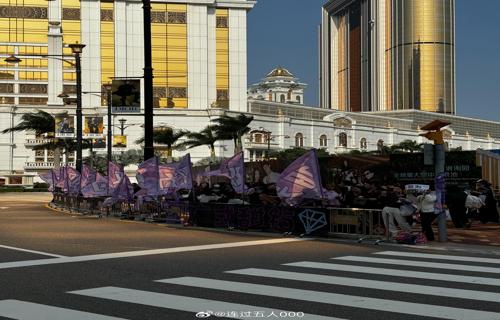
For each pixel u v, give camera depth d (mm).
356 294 7664
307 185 15906
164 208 20719
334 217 15297
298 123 125062
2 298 7488
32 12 118500
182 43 118188
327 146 130500
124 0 115750
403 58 198625
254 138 115500
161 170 21172
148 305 7012
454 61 197875
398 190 15438
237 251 12391
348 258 11312
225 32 121750
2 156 104312
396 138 145875
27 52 118312
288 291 7875
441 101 194375
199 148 109188
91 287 8234
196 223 19000
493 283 8477
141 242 14117
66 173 30750
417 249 12961
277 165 22531
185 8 118438
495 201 19562
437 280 8742
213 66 120438
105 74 114562
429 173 20547
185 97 117812
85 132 50094
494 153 20297
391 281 8656
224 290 7957
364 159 20719
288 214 16141
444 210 14469
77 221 21406
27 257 11328
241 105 121188
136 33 116625
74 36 115250
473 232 16688
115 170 24359
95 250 12453
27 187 82250
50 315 6523
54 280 8812
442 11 196125
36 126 59219
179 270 9750
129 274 9344
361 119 143125
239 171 18125
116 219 22625
